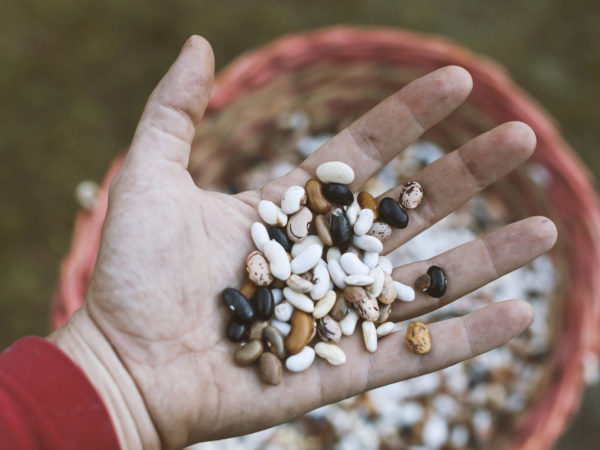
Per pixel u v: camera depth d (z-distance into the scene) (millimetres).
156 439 256
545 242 277
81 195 340
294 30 508
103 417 233
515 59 509
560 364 355
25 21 500
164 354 252
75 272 321
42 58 494
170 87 251
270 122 405
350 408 368
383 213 284
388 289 272
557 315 383
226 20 505
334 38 371
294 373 264
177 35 503
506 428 378
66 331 251
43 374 232
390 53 378
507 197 411
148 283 245
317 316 269
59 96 489
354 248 285
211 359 259
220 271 269
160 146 254
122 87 495
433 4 520
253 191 294
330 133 425
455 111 398
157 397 250
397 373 271
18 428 223
